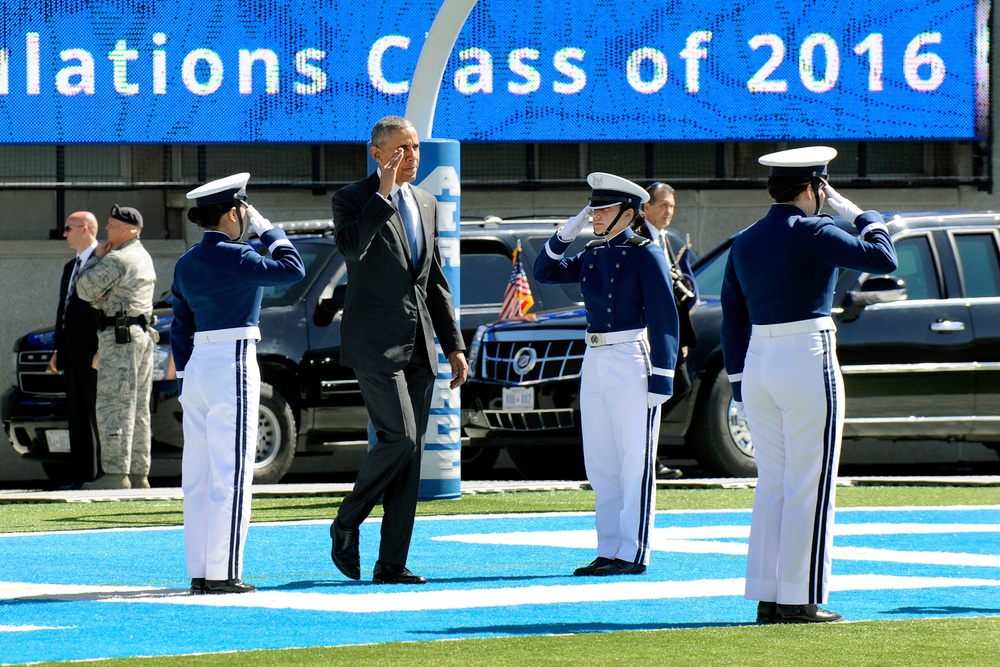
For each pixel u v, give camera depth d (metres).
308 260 37.47
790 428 17.22
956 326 36.56
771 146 49.00
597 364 21.83
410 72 45.88
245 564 22.83
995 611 18.44
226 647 16.06
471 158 47.22
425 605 18.91
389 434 20.55
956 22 48.62
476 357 36.12
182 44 45.03
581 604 18.98
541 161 47.66
